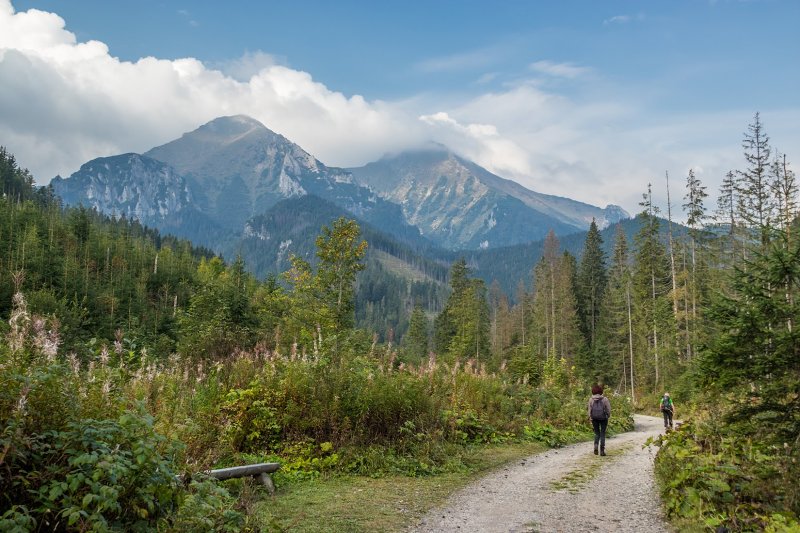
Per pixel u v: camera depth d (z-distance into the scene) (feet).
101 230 380.78
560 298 252.83
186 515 16.31
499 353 275.59
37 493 13.74
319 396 38.14
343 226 97.91
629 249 215.31
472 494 30.17
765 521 20.12
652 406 147.13
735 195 129.90
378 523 23.97
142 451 14.43
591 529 23.20
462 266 263.90
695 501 23.59
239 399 36.58
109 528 13.80
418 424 42.29
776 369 21.49
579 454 46.44
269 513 24.09
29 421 14.23
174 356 43.91
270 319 105.19
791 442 21.95
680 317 139.85
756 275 22.82
